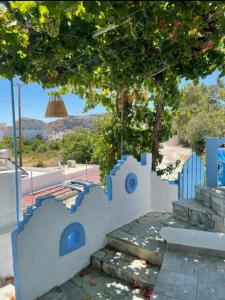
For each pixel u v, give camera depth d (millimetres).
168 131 7199
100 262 4164
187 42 3002
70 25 2752
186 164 6621
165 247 4137
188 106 25188
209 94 26547
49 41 2889
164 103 6465
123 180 5137
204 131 21312
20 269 3283
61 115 4230
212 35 2875
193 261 3707
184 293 3020
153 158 6918
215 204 4441
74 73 3656
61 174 17109
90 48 3176
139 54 3275
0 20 2857
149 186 6000
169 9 2135
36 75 3434
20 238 3270
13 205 5195
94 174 20328
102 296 3498
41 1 1865
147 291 3500
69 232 3922
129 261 4090
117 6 1953
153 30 2689
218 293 3014
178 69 3637
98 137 7758
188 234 3938
